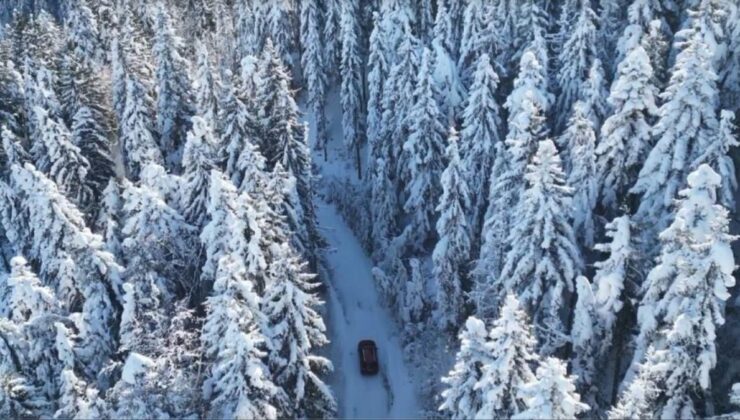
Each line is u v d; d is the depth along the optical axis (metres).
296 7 70.19
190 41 78.69
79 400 23.84
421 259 43.69
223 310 24.88
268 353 26.98
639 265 26.34
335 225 54.03
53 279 35.03
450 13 49.88
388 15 53.47
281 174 37.19
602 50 39.88
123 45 50.88
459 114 44.09
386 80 50.28
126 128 47.91
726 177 26.97
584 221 30.52
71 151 42.34
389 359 38.03
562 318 29.62
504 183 30.84
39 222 34.69
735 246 31.06
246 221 29.02
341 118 67.81
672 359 21.75
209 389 25.38
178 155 50.47
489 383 20.58
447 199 35.53
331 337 40.56
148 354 26.38
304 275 28.67
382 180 46.12
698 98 27.61
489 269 32.28
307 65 63.16
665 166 28.16
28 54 52.34
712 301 21.44
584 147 30.20
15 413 26.81
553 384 18.02
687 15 39.47
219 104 47.56
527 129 30.03
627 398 20.98
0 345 28.16
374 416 34.59
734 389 20.64
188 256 34.81
